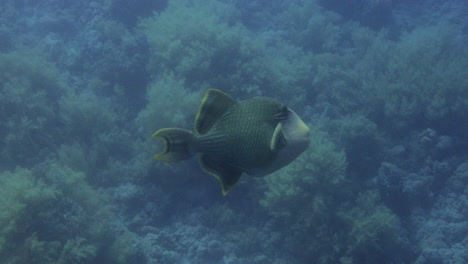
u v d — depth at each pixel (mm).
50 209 8062
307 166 9602
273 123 1437
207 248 10133
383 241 9578
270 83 13148
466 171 11188
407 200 11102
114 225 9727
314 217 9547
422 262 9625
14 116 11242
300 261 9828
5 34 16531
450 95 12133
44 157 11273
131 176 11797
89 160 11586
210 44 13195
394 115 12781
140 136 13172
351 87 14539
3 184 8578
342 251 9469
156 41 13961
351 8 21188
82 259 7984
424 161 11938
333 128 12836
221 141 1404
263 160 1413
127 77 14766
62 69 16312
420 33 16047
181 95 11539
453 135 12195
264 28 21000
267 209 10938
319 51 18172
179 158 1357
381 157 12195
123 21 18156
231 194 11562
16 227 7484
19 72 12500
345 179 11078
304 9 19422
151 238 10164
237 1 21688
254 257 10258
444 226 10430
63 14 19484
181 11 15109
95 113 12531
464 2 21984
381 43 15906
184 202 11531
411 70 13164
